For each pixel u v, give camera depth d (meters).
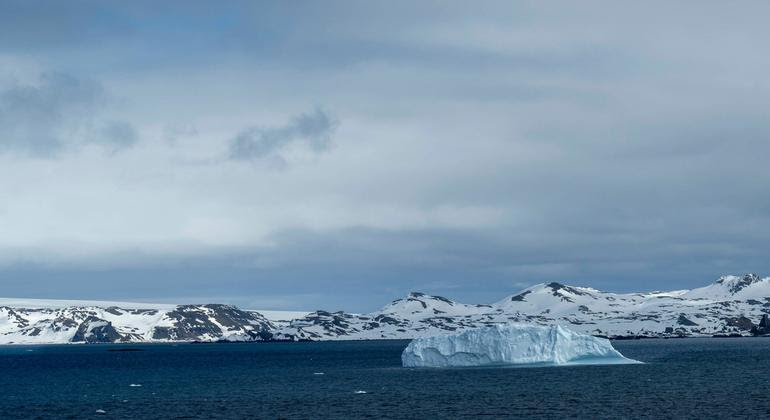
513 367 182.50
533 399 116.75
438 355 186.75
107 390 149.88
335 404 114.94
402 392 130.12
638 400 114.12
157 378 186.00
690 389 129.62
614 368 178.50
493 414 101.69
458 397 120.75
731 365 193.50
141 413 109.19
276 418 101.12
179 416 105.12
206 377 186.00
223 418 102.25
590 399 115.88
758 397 116.50
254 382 164.38
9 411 115.06
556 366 185.50
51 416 108.44
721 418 95.25
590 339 189.38
